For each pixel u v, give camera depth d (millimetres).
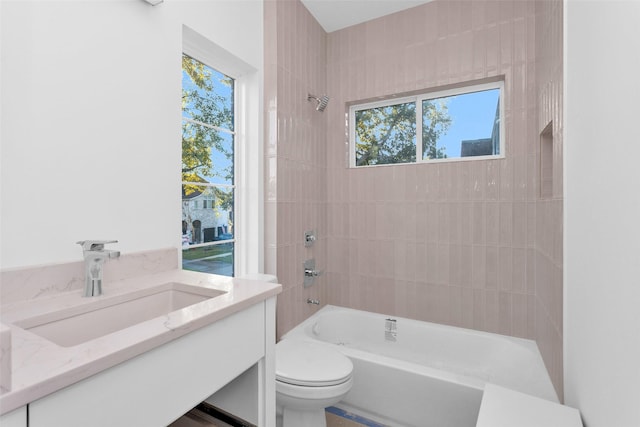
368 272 2486
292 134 2125
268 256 1985
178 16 1381
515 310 2021
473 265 2141
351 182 2541
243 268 1938
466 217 2156
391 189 2400
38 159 928
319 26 2482
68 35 997
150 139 1258
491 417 1061
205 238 1703
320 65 2494
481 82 2146
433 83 2227
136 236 1202
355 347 2383
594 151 949
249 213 1945
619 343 779
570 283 1210
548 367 1606
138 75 1210
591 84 977
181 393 714
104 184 1099
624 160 748
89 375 526
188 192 1594
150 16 1257
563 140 1298
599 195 910
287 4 2064
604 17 873
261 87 1953
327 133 2615
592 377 971
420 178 2301
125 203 1165
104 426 565
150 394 646
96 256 936
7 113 868
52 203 960
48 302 877
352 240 2545
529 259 1976
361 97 2480
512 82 2000
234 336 872
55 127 966
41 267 909
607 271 853
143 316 1021
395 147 2488
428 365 2127
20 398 439
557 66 1404
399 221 2375
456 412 1504
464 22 2131
